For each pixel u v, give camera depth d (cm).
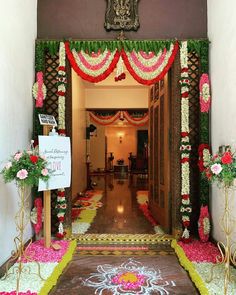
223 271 282
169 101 413
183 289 258
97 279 277
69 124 402
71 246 358
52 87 408
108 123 1074
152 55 395
